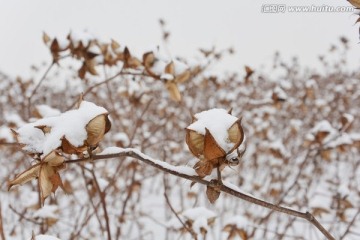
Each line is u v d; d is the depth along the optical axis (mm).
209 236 5320
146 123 7273
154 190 7836
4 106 9359
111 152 1497
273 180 6234
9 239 4656
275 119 9703
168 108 6977
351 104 10828
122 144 4352
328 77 12344
